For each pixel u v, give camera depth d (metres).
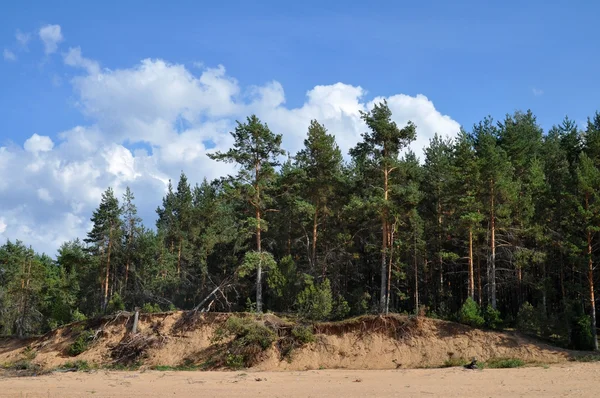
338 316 44.25
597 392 23.39
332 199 49.97
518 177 47.19
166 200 83.56
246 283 48.94
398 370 36.00
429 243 48.00
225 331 41.50
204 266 55.38
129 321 45.78
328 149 48.56
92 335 45.22
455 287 53.28
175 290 55.84
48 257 91.19
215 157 44.69
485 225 45.53
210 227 61.03
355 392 26.03
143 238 57.53
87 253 56.38
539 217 44.09
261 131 45.31
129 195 58.19
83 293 57.09
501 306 51.69
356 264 50.81
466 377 30.31
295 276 45.31
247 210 47.91
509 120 57.62
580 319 38.34
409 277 50.59
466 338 39.22
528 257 40.53
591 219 39.66
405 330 40.53
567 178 42.44
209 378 33.69
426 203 49.66
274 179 45.78
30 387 30.78
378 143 44.88
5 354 46.59
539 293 45.97
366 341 40.47
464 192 43.97
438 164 49.94
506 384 26.98
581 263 39.16
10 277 64.06
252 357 40.09
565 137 53.50
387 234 46.22
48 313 61.12
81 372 38.72
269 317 42.22
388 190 43.88
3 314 59.28
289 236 51.41
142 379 33.91
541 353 37.00
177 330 43.97
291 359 39.84
